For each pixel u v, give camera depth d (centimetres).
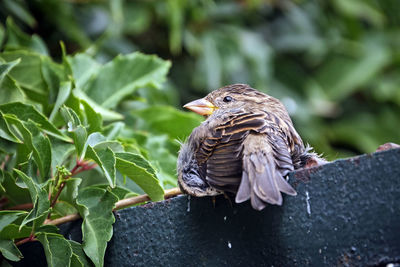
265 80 1145
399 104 1352
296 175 586
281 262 579
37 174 680
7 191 678
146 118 874
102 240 616
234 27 1177
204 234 611
